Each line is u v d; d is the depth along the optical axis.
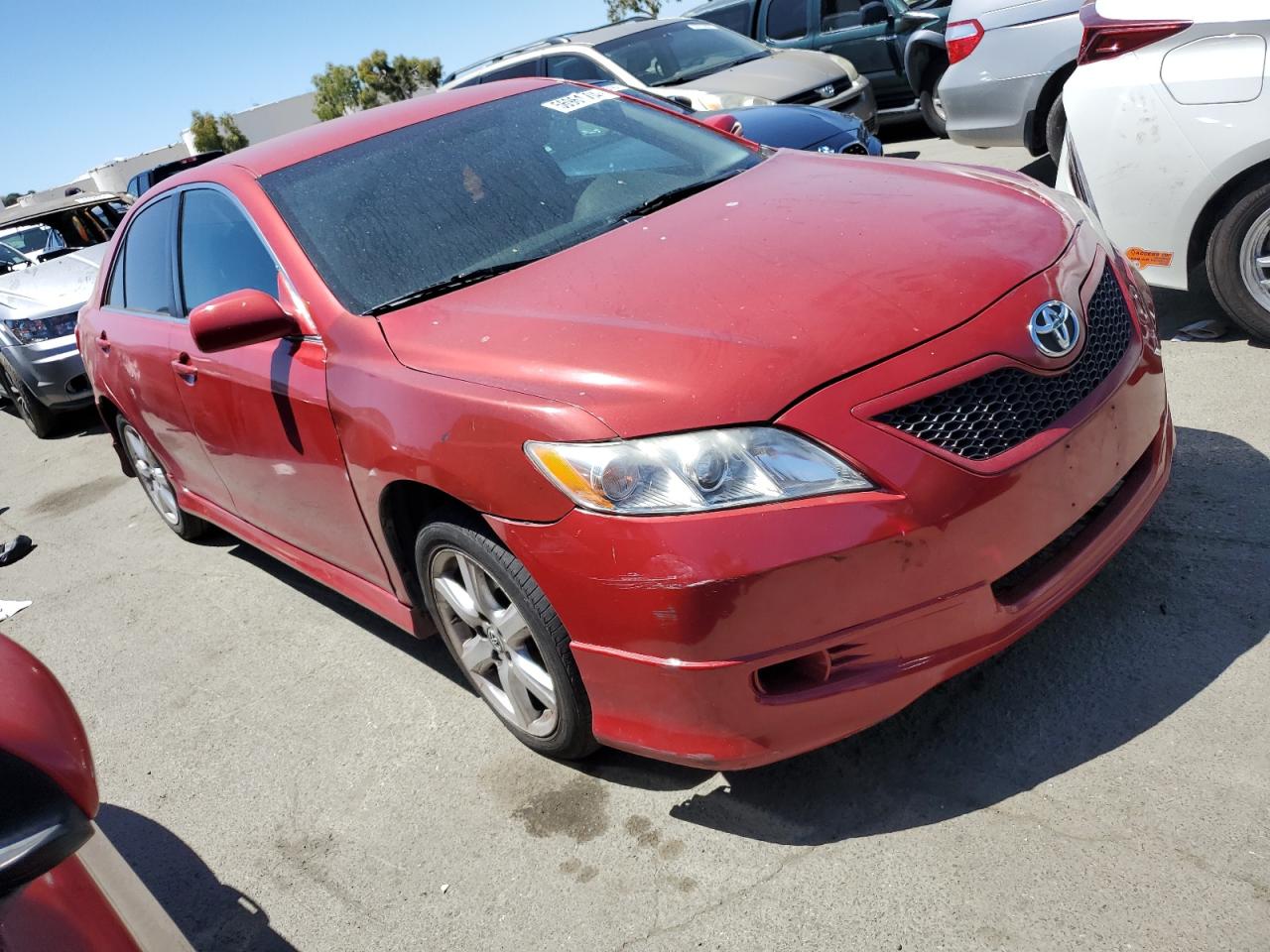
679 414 2.14
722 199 3.07
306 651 3.76
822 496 2.07
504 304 2.69
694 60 9.23
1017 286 2.36
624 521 2.13
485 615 2.71
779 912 2.13
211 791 3.08
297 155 3.48
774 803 2.43
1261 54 3.50
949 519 2.13
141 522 5.65
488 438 2.34
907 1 9.67
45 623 4.62
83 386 7.68
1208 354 4.09
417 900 2.45
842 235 2.61
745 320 2.30
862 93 8.77
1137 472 2.58
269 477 3.40
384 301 2.92
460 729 3.05
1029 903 1.99
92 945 1.33
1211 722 2.30
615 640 2.23
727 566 2.05
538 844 2.52
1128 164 3.86
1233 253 3.79
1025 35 6.20
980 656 2.25
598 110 3.75
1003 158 8.17
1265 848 1.98
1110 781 2.23
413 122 3.59
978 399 2.21
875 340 2.20
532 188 3.26
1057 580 2.35
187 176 3.91
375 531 2.92
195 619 4.25
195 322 2.84
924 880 2.11
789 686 2.19
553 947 2.21
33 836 1.27
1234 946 1.80
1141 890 1.96
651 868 2.35
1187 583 2.75
